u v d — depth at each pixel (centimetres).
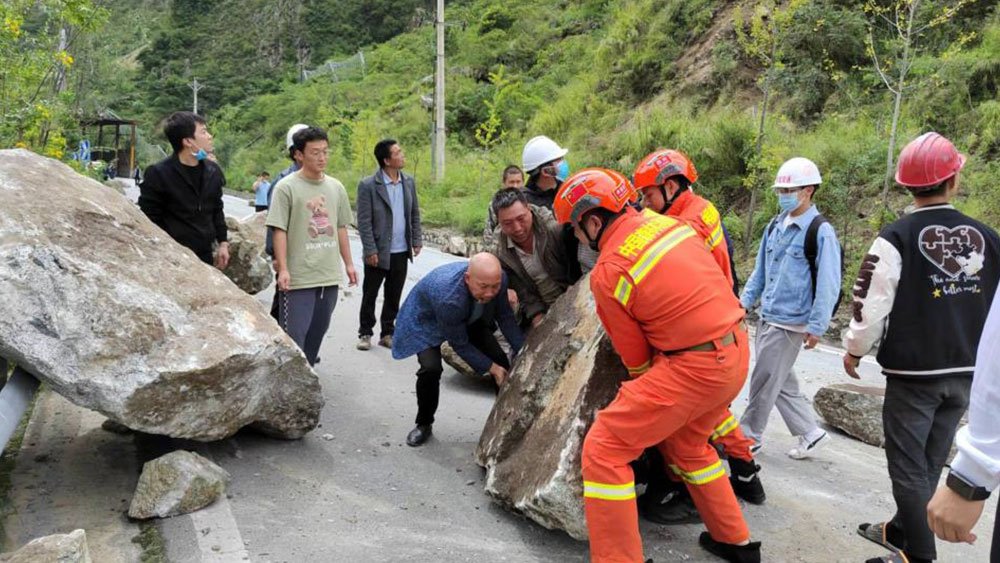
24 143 874
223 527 367
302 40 7062
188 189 522
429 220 1903
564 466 348
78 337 363
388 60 4831
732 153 1250
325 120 3803
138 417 375
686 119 1529
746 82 1585
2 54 866
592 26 3111
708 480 344
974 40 1255
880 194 1022
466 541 368
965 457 185
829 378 672
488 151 2427
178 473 381
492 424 444
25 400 372
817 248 431
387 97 3791
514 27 3600
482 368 474
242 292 452
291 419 471
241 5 7850
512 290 487
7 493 392
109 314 374
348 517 388
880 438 525
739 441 410
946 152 324
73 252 383
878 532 383
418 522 386
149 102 6906
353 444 488
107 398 364
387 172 711
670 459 352
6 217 378
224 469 434
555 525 355
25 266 363
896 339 332
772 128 1239
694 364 303
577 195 327
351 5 7088
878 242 336
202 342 394
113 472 423
